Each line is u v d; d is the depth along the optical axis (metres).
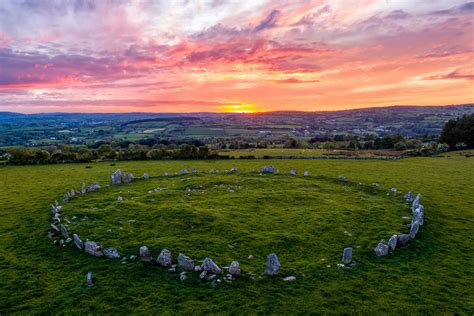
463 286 20.22
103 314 17.22
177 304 17.88
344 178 50.62
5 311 17.73
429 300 18.55
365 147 128.50
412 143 120.62
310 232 28.03
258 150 114.00
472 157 91.38
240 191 41.38
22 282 20.50
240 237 26.44
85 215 31.62
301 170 68.94
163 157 88.94
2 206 38.66
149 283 19.91
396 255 24.36
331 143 141.75
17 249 25.50
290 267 21.75
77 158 83.12
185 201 36.38
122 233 27.08
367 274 21.27
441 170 68.56
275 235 26.91
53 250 24.95
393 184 53.47
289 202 36.88
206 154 89.88
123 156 87.50
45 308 17.84
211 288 19.30
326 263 22.52
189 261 21.28
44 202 40.31
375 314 17.20
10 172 67.31
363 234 27.98
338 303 18.09
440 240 27.92
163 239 25.62
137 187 45.38
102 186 46.81
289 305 17.81
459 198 43.41
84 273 21.30
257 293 18.81
